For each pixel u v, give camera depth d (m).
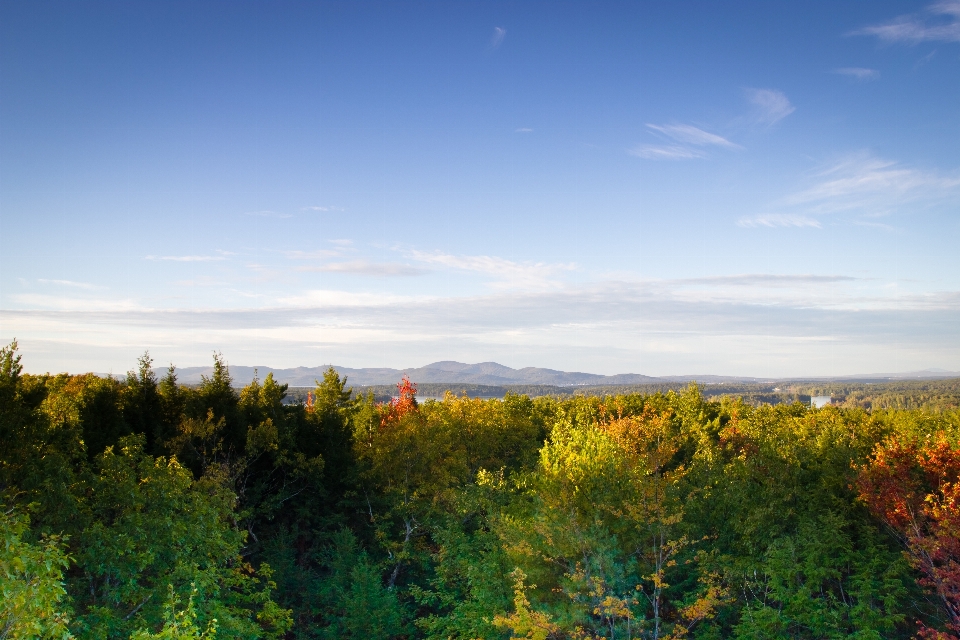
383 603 30.11
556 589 25.25
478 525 37.53
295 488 40.28
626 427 49.16
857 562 25.41
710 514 29.72
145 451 32.78
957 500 24.38
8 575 10.76
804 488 32.44
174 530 19.39
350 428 46.81
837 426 45.94
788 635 23.03
